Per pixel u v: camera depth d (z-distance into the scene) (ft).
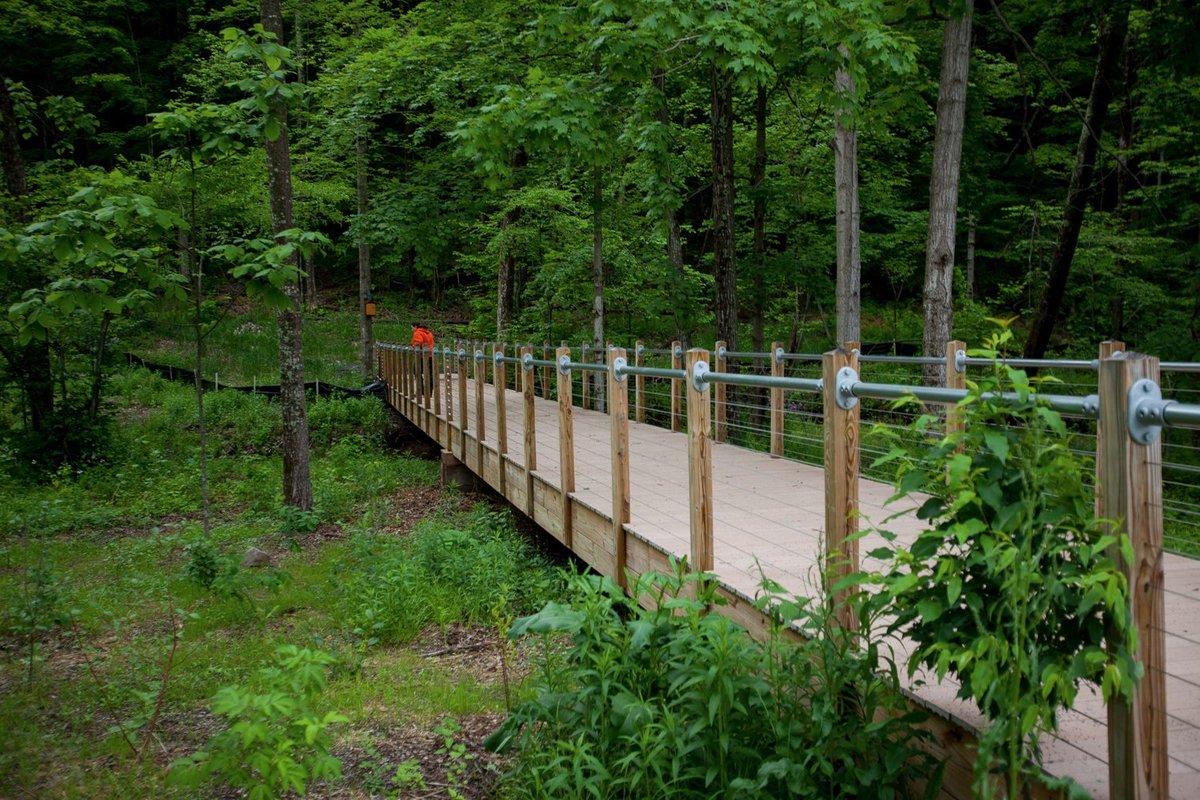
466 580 24.31
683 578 11.94
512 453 30.35
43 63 80.12
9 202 41.73
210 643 20.38
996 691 6.63
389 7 71.20
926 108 36.81
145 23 101.50
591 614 11.91
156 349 80.43
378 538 30.76
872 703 8.82
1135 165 52.75
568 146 32.50
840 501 10.12
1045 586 6.40
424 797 12.85
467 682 17.71
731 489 22.13
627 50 29.53
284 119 25.73
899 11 31.55
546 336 61.77
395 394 61.98
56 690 17.39
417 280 117.50
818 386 10.54
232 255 21.91
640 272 58.18
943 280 30.45
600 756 11.27
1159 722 6.50
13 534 31.99
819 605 10.85
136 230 24.22
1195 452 29.81
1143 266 51.31
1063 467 6.79
